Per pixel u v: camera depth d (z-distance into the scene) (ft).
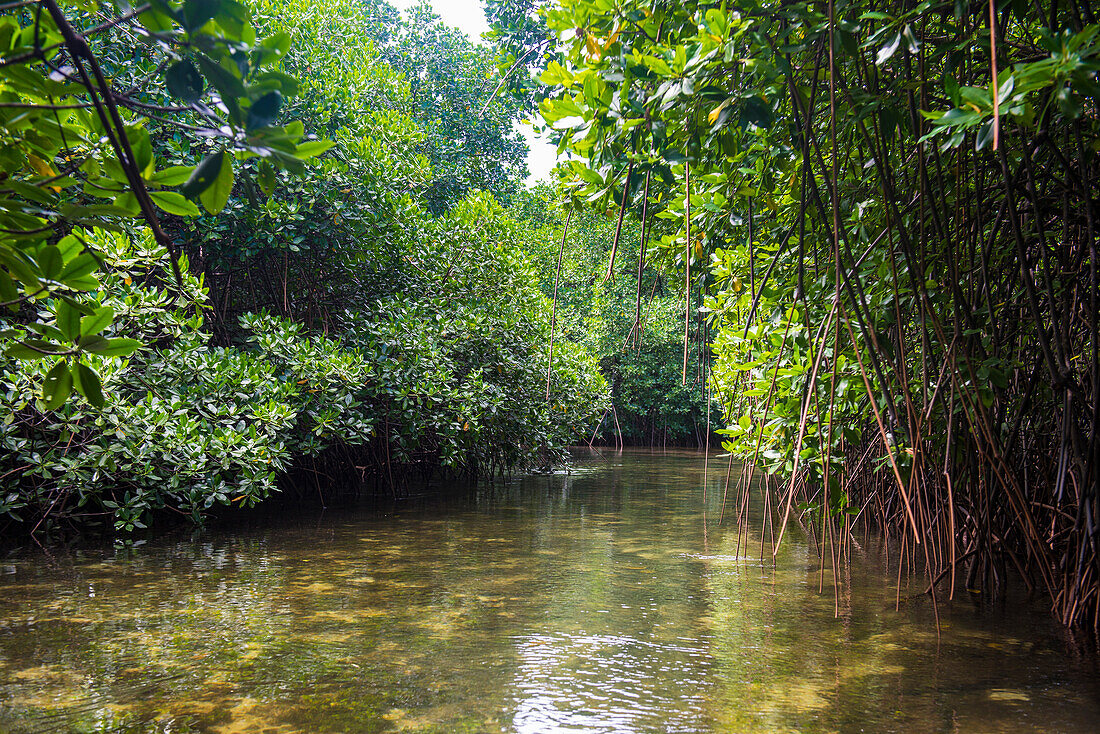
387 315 34.86
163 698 10.42
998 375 13.23
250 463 24.61
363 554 20.83
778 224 15.99
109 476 22.07
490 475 44.24
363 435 31.83
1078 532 14.15
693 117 10.03
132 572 18.33
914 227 14.30
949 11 11.17
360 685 10.94
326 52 36.19
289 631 13.58
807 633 13.62
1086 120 11.76
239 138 5.41
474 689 10.82
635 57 9.76
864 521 25.63
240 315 31.22
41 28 5.94
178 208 6.26
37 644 12.75
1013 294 14.64
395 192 37.29
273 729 9.44
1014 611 15.12
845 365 15.39
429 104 61.16
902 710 10.07
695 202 13.69
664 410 85.25
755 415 20.16
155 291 23.26
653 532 24.93
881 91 11.25
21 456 21.15
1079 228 14.35
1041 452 17.62
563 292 77.00
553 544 22.59
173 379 24.90
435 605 15.44
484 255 40.24
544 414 42.55
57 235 21.12
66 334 6.84
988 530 16.31
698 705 10.24
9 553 20.62
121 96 5.50
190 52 5.43
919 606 15.47
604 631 13.69
